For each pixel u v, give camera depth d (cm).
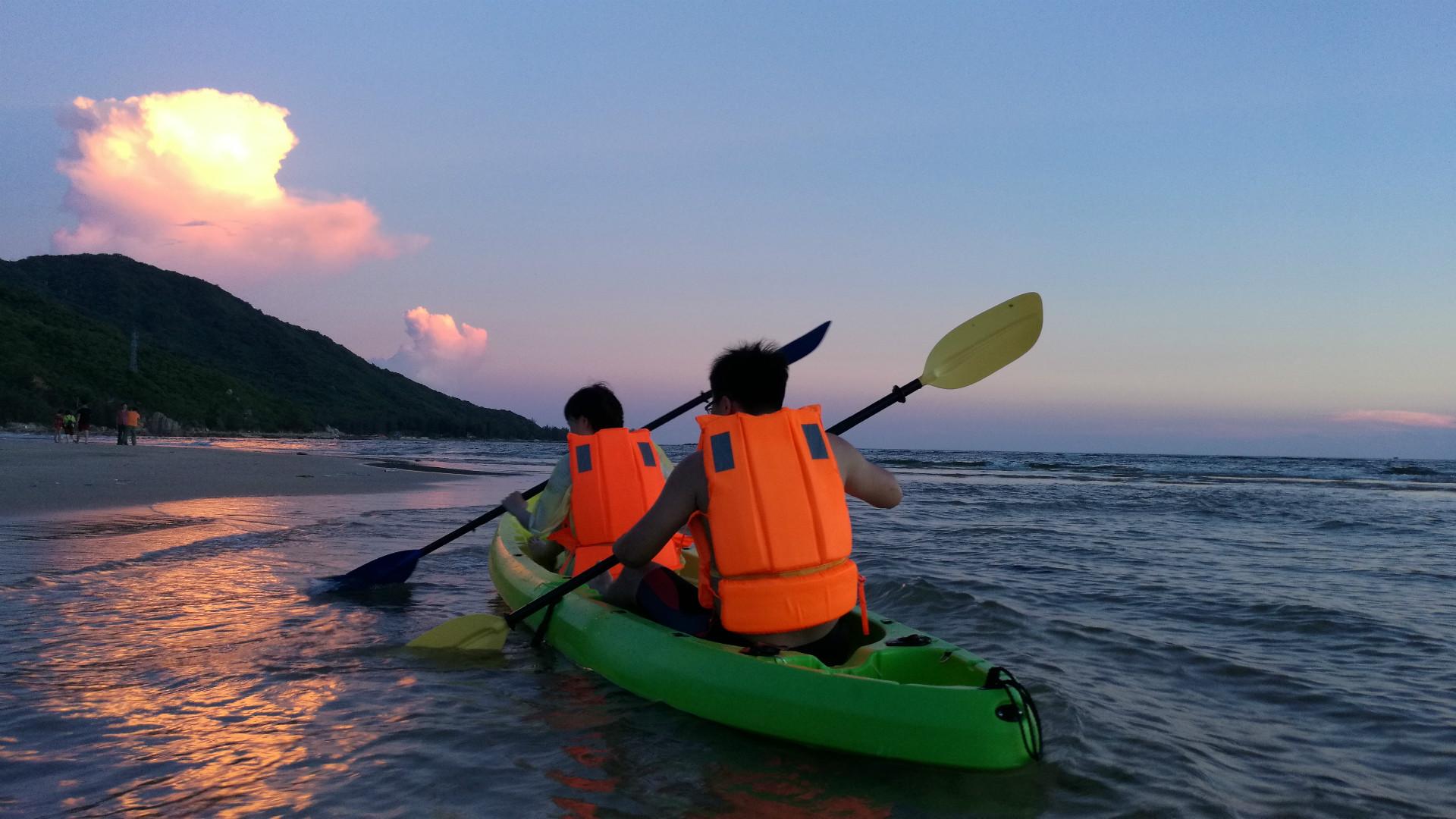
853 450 282
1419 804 225
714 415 275
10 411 4988
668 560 372
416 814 201
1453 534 894
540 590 388
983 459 5344
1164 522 985
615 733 259
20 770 221
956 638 400
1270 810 219
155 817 196
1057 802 218
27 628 366
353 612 428
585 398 396
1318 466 4350
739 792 218
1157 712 296
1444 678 344
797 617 258
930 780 227
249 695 290
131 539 616
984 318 371
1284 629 425
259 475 1298
